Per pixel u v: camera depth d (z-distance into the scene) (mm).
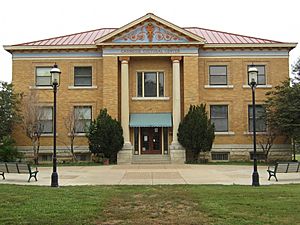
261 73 38969
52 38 41969
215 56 38875
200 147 35500
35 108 36406
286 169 20562
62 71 38781
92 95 38719
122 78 37531
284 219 10367
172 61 38000
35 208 11898
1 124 34875
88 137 35781
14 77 38688
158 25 37656
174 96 37438
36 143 37375
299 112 33625
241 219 10406
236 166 31156
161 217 10828
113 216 10930
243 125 38594
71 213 11188
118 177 22750
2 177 22375
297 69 37125
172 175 23656
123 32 37562
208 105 38688
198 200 13328
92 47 38375
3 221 10164
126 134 37000
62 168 29859
